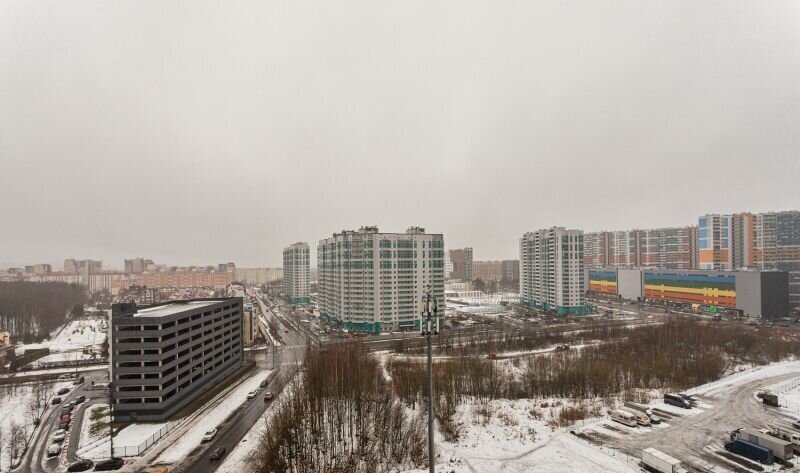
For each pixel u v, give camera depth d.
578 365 101.44
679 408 77.75
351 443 60.84
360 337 153.00
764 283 181.75
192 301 121.00
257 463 58.56
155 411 76.94
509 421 71.38
